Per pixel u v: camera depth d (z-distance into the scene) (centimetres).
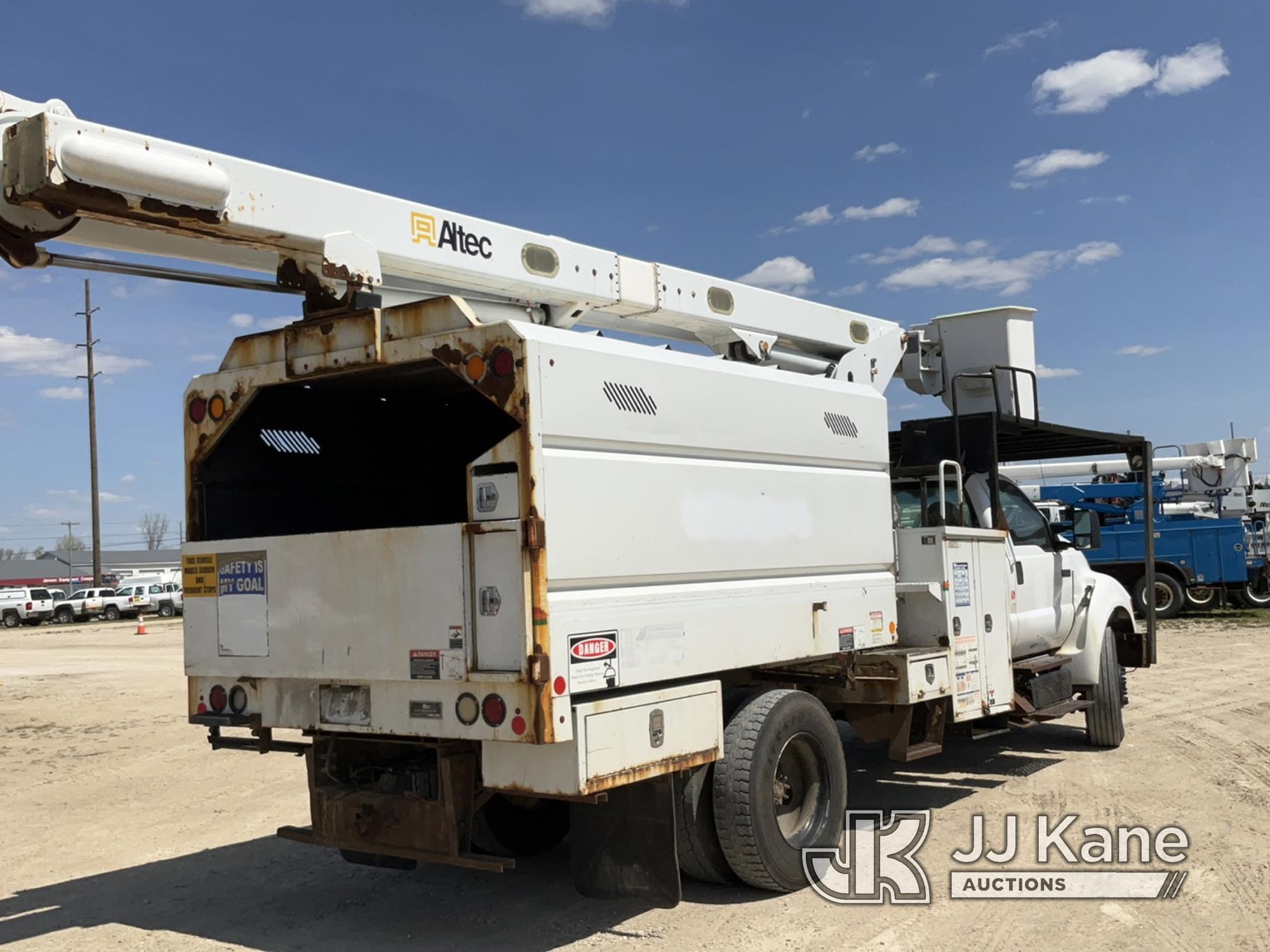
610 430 452
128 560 10175
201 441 519
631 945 473
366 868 618
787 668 609
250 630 494
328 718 468
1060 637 884
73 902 569
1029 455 974
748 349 693
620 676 441
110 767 970
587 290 595
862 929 485
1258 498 2578
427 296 546
